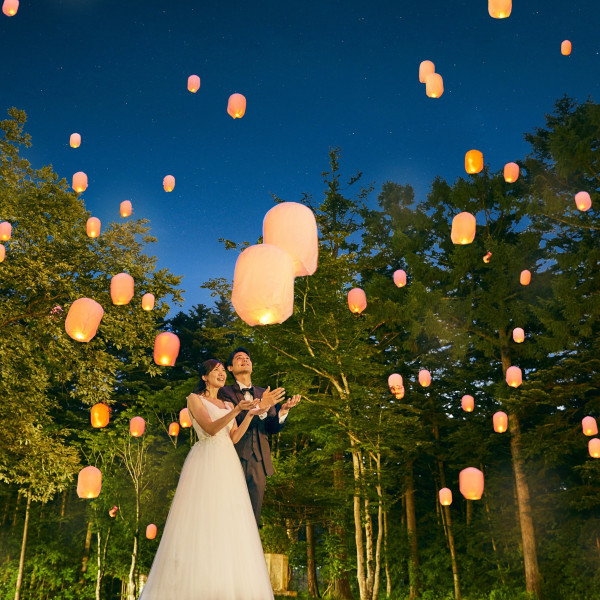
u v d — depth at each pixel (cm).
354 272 1686
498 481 2494
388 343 2698
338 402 1549
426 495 3019
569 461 2334
